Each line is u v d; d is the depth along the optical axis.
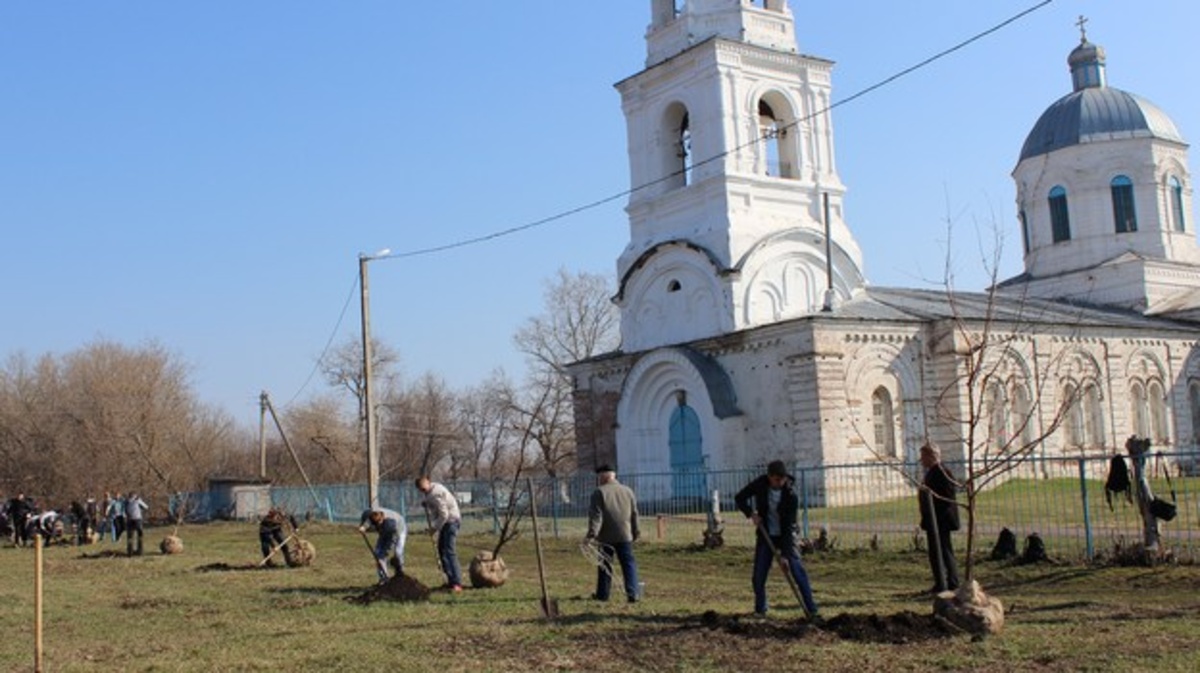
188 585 21.25
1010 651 11.18
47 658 13.05
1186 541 20.73
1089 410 47.12
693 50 43.44
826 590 17.69
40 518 39.53
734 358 41.28
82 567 27.09
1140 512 19.33
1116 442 47.56
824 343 38.50
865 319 39.62
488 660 11.77
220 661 12.27
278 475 80.75
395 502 45.34
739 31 43.75
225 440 88.25
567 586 18.64
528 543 30.22
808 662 11.04
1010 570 19.28
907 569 20.48
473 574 18.58
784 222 43.62
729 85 42.97
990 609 12.25
